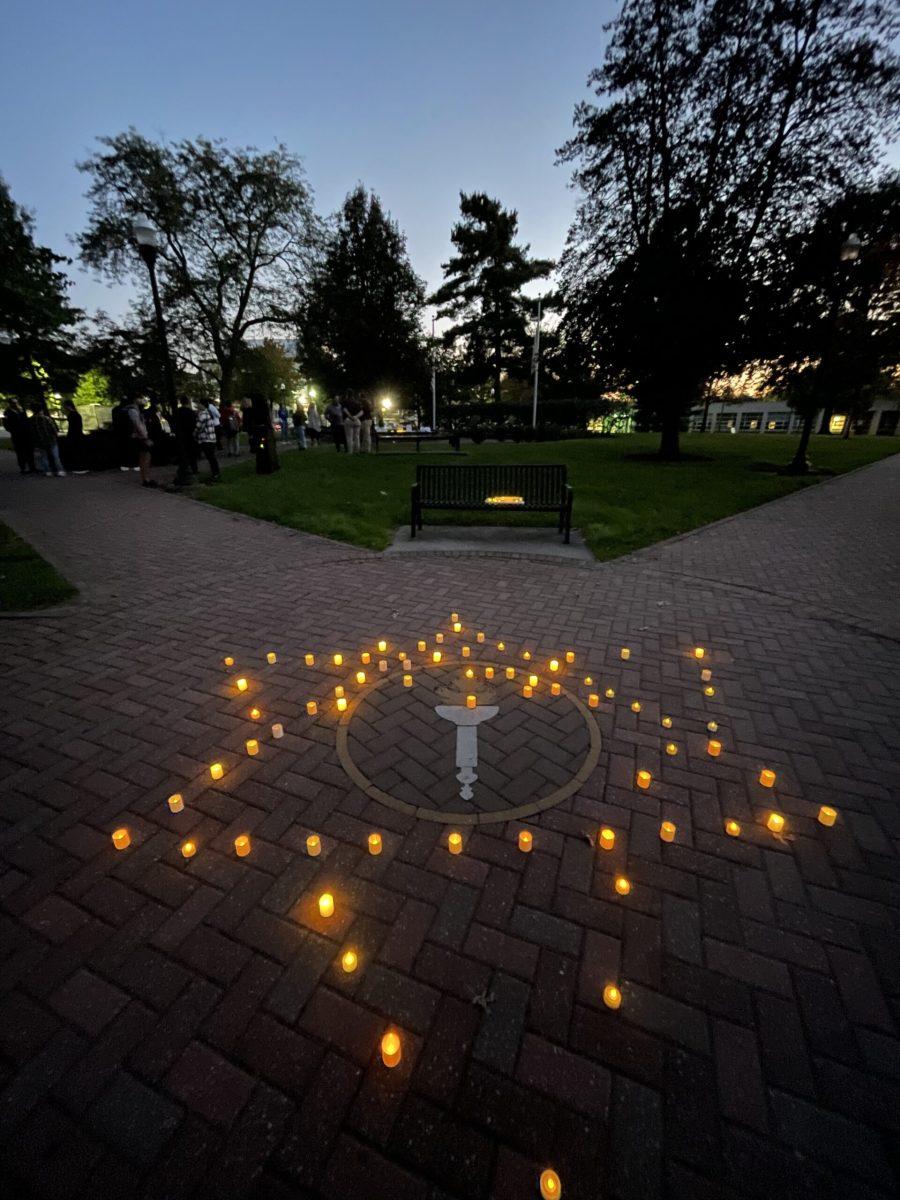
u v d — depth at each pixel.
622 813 2.93
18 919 2.30
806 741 3.58
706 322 17.25
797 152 16.02
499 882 2.50
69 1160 1.57
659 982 2.08
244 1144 1.61
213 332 27.89
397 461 16.97
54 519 9.75
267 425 14.18
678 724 3.77
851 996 2.04
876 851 2.69
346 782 3.14
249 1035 1.89
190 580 6.71
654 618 5.70
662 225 17.66
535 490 8.66
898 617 5.75
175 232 25.19
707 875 2.55
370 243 31.08
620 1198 1.51
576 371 22.30
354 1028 1.92
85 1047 1.85
